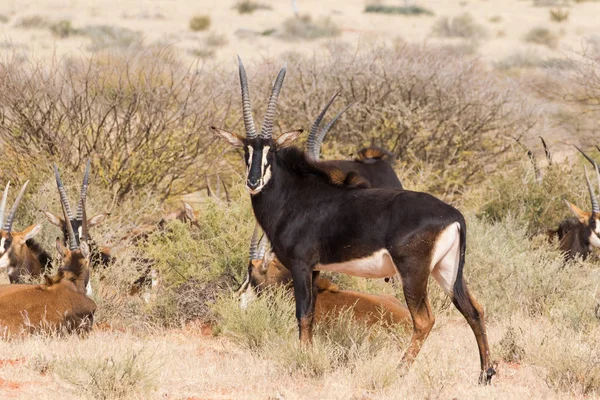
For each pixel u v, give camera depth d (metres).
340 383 26.62
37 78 52.19
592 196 46.22
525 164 56.06
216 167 54.69
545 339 30.88
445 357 29.55
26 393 24.42
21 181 48.38
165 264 38.69
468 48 157.62
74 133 50.97
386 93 61.28
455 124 61.47
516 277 39.31
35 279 39.06
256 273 36.03
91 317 33.91
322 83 63.22
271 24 198.50
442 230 27.27
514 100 66.50
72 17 188.12
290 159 29.64
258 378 28.00
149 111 51.56
